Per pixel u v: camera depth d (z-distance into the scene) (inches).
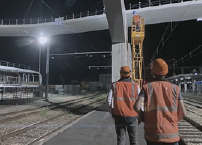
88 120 460.1
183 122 476.4
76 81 4109.3
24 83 1501.0
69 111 719.7
